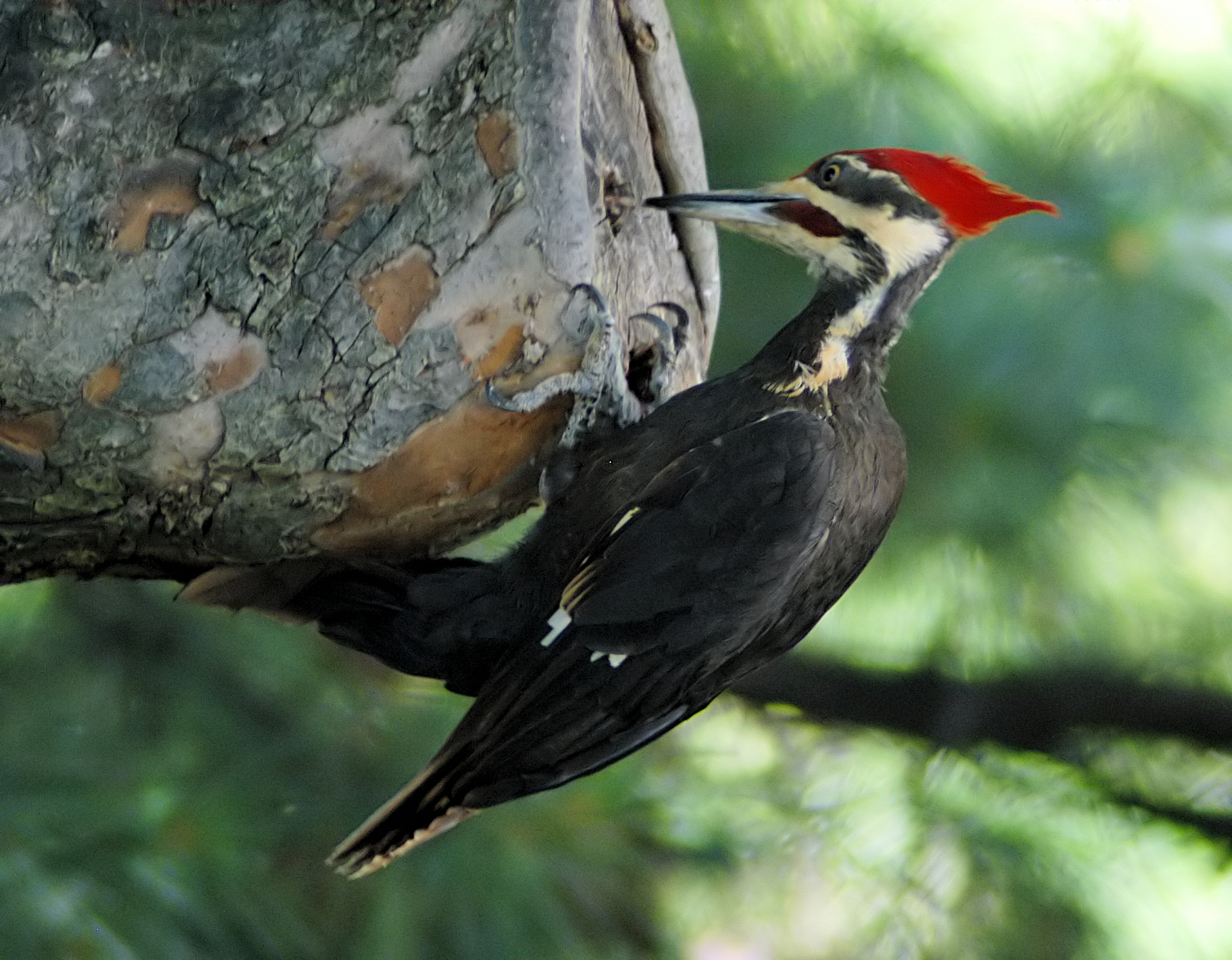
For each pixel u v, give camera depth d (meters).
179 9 5.09
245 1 5.10
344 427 5.45
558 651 5.91
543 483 5.96
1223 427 8.07
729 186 7.92
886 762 9.79
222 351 5.31
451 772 5.86
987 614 9.09
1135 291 7.71
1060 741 9.59
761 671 9.72
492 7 5.11
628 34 6.01
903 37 7.98
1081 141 7.89
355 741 8.14
